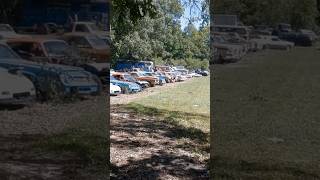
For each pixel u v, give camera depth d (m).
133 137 8.92
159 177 6.62
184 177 6.66
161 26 35.94
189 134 9.64
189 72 42.75
